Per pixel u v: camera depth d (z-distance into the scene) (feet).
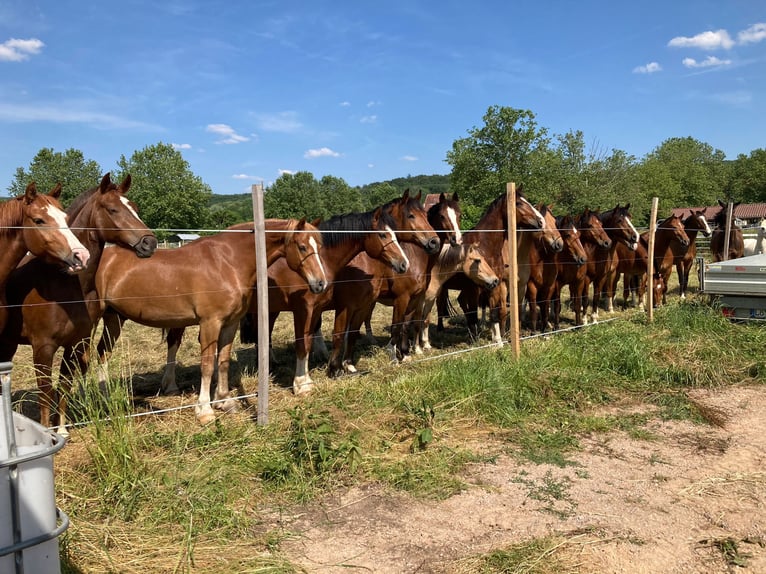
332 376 23.09
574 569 9.39
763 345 24.00
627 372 21.45
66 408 15.93
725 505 11.82
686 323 27.35
